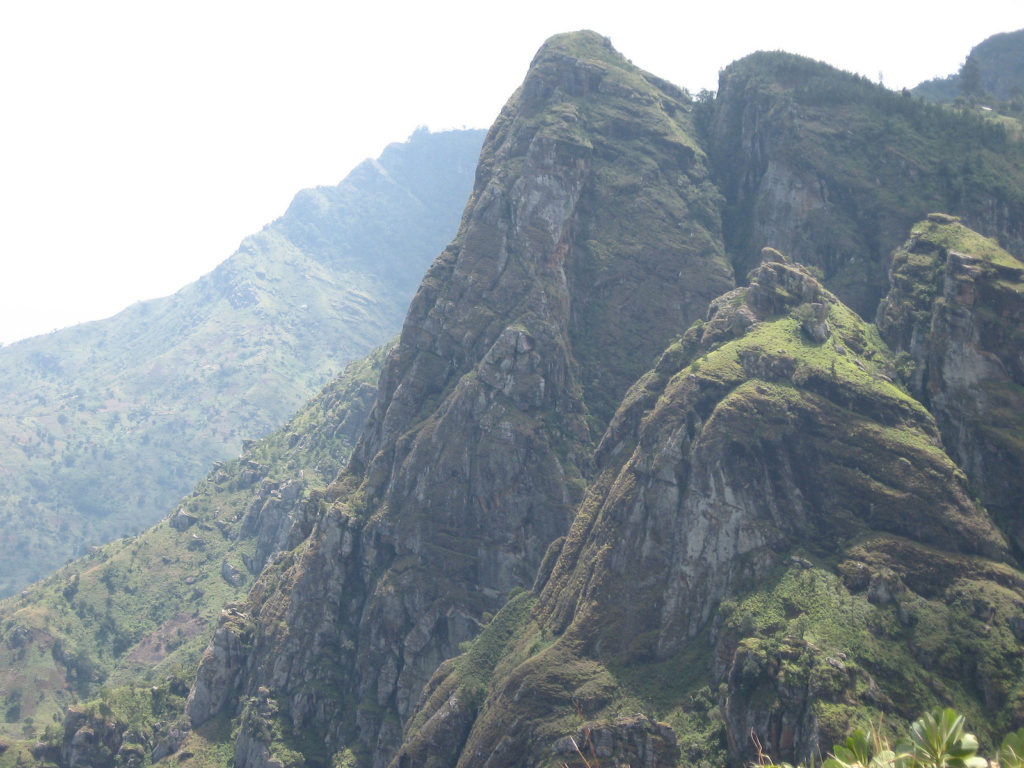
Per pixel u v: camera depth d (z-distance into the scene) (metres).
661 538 139.00
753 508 134.25
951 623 117.69
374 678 175.00
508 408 185.00
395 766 147.12
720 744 115.75
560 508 178.25
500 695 137.50
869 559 124.38
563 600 147.12
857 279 186.88
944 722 35.81
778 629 119.75
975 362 145.25
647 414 158.25
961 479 132.12
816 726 106.81
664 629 133.62
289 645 183.00
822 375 141.62
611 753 120.50
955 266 152.88
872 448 134.62
